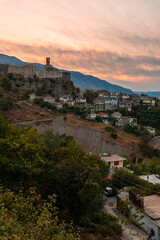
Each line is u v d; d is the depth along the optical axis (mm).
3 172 24172
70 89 173875
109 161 50250
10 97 136875
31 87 161875
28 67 167750
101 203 26203
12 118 108750
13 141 27547
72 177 26391
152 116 140500
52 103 129875
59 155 34219
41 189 26781
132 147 102250
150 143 104625
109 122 126625
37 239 10992
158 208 25219
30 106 124500
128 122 128750
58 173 26938
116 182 40625
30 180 25406
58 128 110812
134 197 26703
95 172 27219
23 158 25938
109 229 22906
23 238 10133
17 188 22375
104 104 153875
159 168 63719
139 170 54188
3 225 10086
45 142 47781
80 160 30328
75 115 124812
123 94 186375
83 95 169750
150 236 22422
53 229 12188
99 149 103938
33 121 108125
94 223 24297
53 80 169875
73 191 25984
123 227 24875
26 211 13055
